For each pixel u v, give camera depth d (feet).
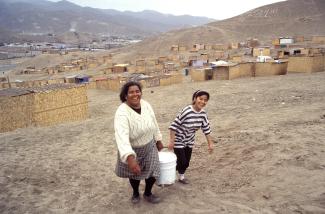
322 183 15.60
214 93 82.64
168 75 131.75
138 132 13.62
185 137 16.79
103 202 17.03
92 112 79.66
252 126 32.04
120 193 18.10
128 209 15.71
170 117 53.93
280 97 62.75
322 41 248.32
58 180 20.86
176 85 117.39
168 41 396.16
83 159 25.66
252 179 17.75
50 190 19.20
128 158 12.77
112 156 26.18
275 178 17.13
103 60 305.73
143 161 14.17
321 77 92.94
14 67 426.92
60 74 259.19
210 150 17.37
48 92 64.64
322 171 16.92
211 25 500.33
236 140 25.79
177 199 16.30
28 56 586.45
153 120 14.51
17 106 60.85
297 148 20.89
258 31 435.53
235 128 32.58
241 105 58.85
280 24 439.63
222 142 26.40
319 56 111.65
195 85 107.65
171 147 16.53
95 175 21.57
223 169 20.24
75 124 50.39
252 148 22.70
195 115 16.33
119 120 13.25
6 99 59.31
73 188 19.39
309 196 14.67
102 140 32.60
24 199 17.97
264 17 479.41
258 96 67.97
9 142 36.04
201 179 19.13
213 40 395.14
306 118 32.50
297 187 15.71
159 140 15.16
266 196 15.43
